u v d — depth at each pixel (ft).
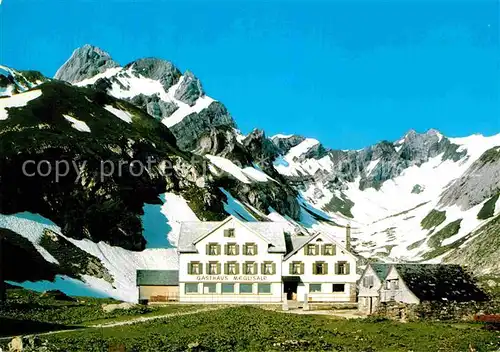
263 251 375.86
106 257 551.18
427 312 266.36
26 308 302.86
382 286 288.30
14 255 464.65
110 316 291.99
